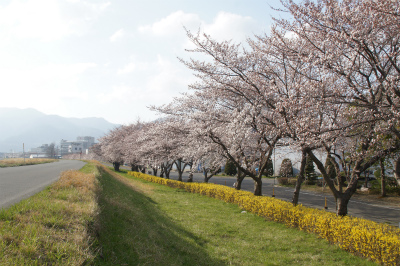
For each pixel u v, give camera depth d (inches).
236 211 536.1
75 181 364.5
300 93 329.1
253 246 327.9
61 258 144.7
